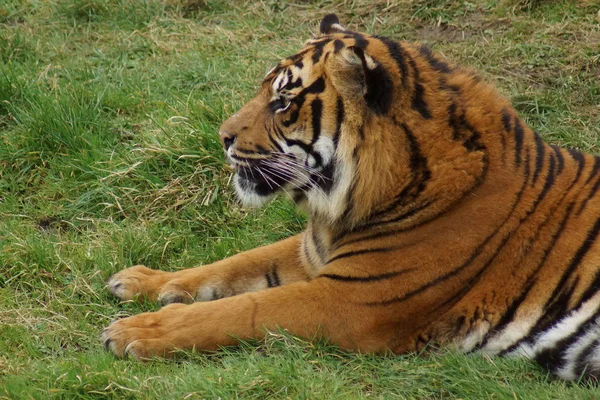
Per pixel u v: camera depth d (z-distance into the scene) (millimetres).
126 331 10711
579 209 10789
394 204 10766
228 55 18469
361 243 10922
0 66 16953
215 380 9945
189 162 14547
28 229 13648
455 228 10641
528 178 10836
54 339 11383
